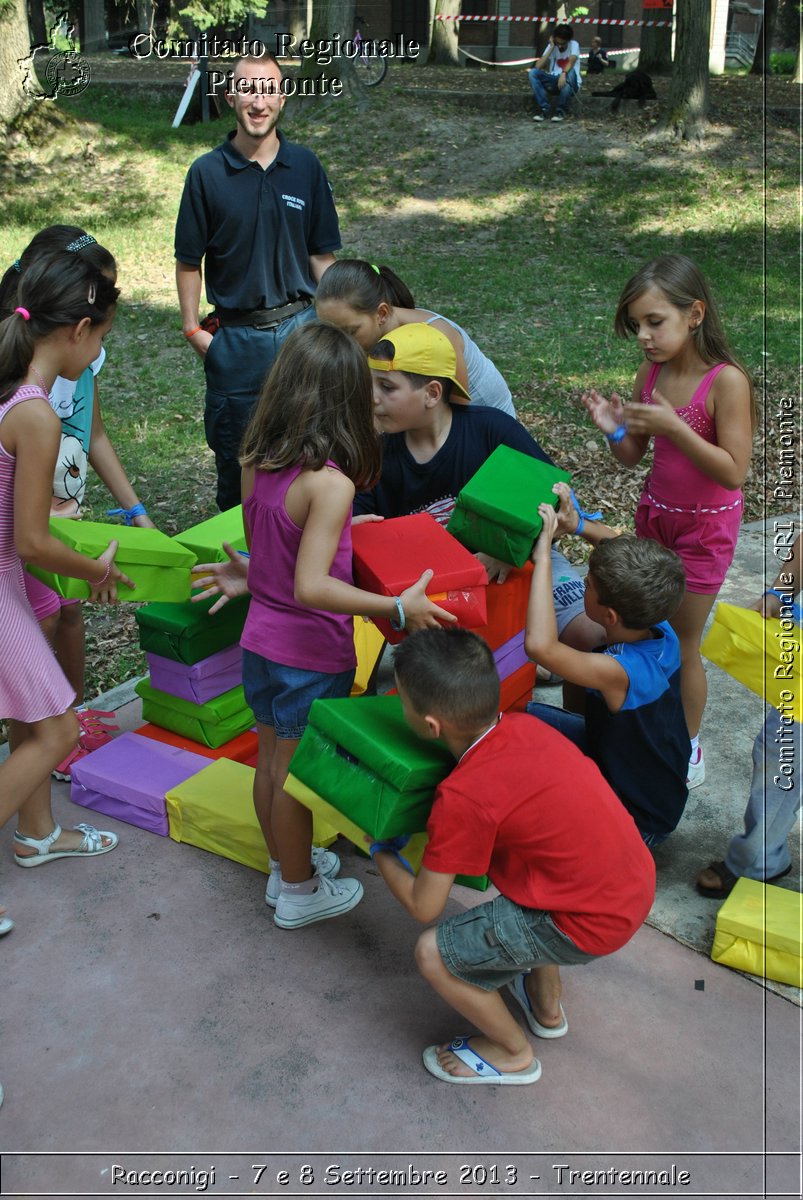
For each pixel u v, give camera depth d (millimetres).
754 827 2924
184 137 16219
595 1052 2537
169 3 19891
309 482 2465
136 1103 2402
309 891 2896
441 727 2240
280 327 4445
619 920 2260
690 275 2957
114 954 2834
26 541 2697
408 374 3021
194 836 3264
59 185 14242
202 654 3432
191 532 3367
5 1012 2639
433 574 2586
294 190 4316
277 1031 2596
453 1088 2439
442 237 13180
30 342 2680
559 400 8078
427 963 2348
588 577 2773
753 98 18656
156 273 11422
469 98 18484
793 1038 2586
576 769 2262
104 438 3641
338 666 2713
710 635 2871
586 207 14188
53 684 2846
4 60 14586
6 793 2895
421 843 2545
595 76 22500
